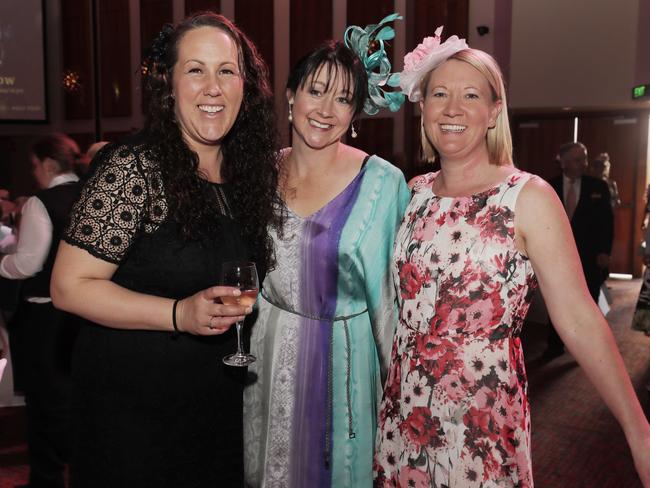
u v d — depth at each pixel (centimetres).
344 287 198
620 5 758
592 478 305
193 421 162
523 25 814
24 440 353
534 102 818
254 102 177
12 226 488
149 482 157
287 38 1006
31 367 279
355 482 202
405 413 165
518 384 158
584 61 785
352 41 199
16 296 278
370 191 200
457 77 160
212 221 159
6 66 1105
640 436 148
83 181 150
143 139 153
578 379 455
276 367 202
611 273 909
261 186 179
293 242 197
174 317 144
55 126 1178
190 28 155
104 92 1133
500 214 155
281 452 203
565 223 153
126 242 146
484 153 167
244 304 146
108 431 155
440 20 885
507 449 155
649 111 848
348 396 200
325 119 192
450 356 157
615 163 880
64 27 1142
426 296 163
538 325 624
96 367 155
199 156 166
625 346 542
